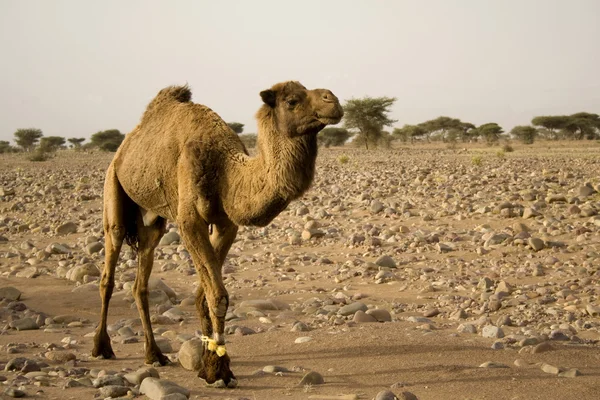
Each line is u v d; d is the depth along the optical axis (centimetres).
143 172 1400
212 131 1316
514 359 1323
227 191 1261
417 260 2588
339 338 1464
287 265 2634
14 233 3744
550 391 1108
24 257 2998
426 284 2244
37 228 3750
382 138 14338
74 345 1573
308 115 1180
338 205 3800
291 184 1202
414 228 3194
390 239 2923
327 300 2025
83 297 2114
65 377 1275
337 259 2695
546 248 2638
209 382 1202
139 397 1127
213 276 1241
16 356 1457
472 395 1098
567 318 1786
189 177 1277
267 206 1220
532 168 5772
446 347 1384
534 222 3088
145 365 1386
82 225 3809
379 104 13900
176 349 1527
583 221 3081
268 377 1246
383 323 1689
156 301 2038
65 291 2238
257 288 2278
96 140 18475
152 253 1449
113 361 1430
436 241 2894
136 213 1504
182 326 1780
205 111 1366
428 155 10131
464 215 3322
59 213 4350
